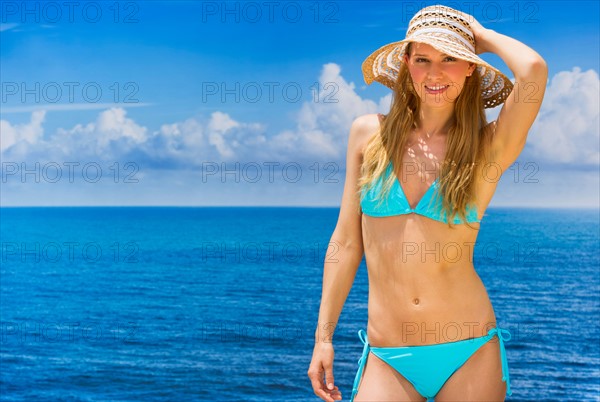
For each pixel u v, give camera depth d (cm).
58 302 4756
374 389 309
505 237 4278
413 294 299
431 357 299
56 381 3309
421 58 290
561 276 4159
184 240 6031
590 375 2975
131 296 4759
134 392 3156
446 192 292
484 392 298
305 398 3036
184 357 3641
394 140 302
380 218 305
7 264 5562
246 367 3484
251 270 5169
